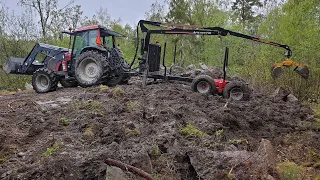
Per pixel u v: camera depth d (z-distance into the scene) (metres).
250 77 11.27
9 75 14.37
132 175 3.18
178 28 8.19
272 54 10.34
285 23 10.28
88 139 3.98
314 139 5.24
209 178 3.39
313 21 9.84
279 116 6.41
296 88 9.81
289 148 4.93
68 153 3.46
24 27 17.11
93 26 8.19
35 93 8.14
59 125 4.43
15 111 5.25
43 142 3.85
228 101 6.65
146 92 6.89
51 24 19.81
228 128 5.18
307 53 9.37
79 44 8.31
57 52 8.55
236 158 3.67
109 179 3.04
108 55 8.12
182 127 4.69
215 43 17.92
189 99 6.54
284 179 3.63
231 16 21.53
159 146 3.86
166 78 8.02
